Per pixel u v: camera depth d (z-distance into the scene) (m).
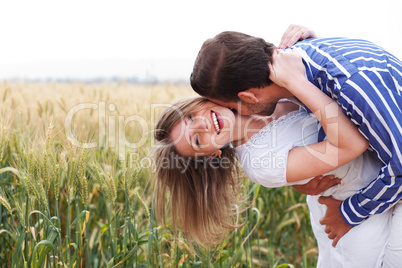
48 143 2.11
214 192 2.26
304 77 1.84
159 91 4.63
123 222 2.77
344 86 1.73
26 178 2.11
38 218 2.35
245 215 2.82
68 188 2.14
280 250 3.60
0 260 2.59
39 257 2.08
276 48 1.97
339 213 2.09
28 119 3.14
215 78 1.89
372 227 2.03
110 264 2.24
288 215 3.58
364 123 1.73
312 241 3.61
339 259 2.16
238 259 2.60
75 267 2.24
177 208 2.29
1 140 2.32
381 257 2.04
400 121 1.71
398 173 1.77
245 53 1.85
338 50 1.86
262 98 1.95
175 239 2.38
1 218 2.50
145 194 2.93
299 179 1.95
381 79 1.74
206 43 1.95
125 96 4.52
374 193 1.88
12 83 5.29
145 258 2.57
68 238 2.16
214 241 2.39
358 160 2.03
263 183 2.02
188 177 2.24
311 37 2.20
